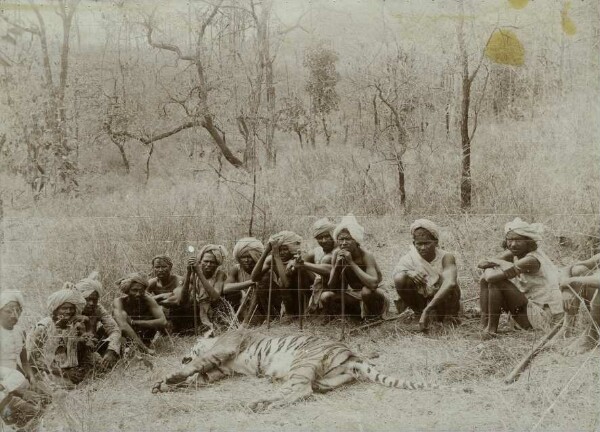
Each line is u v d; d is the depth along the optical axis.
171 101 6.81
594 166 6.31
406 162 6.70
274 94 6.76
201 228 6.24
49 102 6.71
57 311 4.50
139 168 6.79
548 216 6.13
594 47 6.45
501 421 3.71
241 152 6.79
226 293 5.36
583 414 3.77
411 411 3.89
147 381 4.45
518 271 4.81
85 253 5.95
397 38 6.66
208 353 4.48
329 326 5.18
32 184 6.62
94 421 3.88
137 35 6.78
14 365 4.17
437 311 5.03
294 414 3.91
